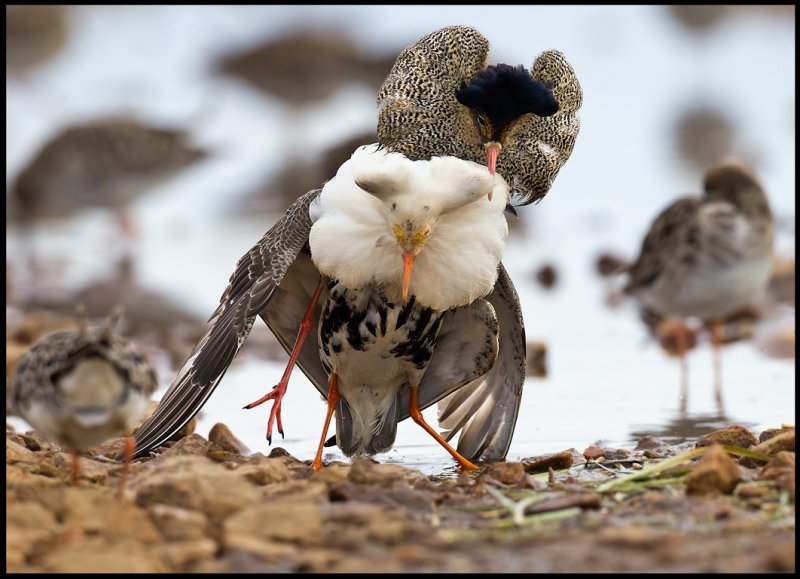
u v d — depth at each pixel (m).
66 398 8.68
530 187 12.12
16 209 26.97
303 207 11.89
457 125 11.91
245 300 11.60
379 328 11.85
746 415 14.66
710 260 17.81
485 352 12.44
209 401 15.63
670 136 32.97
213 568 8.24
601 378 16.75
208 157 27.92
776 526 9.04
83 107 36.22
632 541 8.58
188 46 43.12
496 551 8.57
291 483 10.00
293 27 42.69
